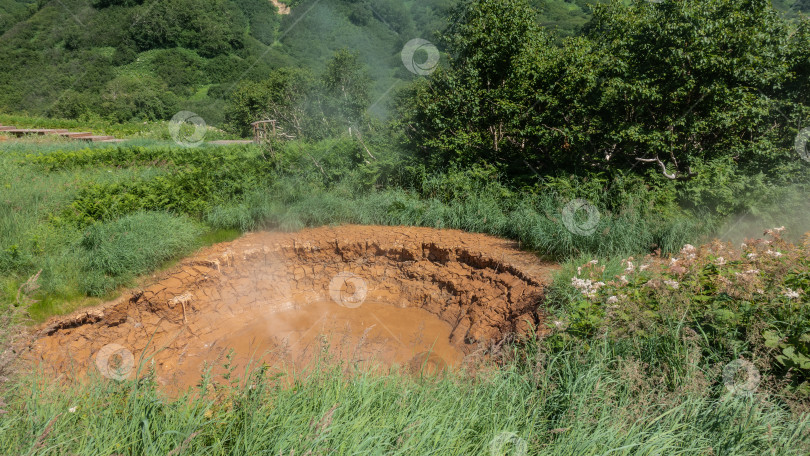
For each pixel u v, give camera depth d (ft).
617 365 11.76
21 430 8.86
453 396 11.28
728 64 23.84
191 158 37.96
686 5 24.40
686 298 12.83
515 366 13.00
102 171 35.40
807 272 12.96
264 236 27.37
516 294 21.20
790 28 27.04
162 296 21.01
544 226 24.43
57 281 19.39
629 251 21.95
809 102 28.35
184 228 24.98
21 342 11.39
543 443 9.56
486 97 31.96
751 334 11.21
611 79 26.58
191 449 8.67
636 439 9.14
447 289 24.82
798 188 24.38
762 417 9.61
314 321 23.73
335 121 46.85
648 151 26.99
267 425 9.29
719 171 24.94
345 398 10.38
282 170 32.01
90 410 9.71
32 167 34.88
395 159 33.17
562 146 30.48
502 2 32.91
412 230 28.17
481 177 29.58
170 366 19.16
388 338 21.95
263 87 84.12
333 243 27.02
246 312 24.00
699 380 10.46
